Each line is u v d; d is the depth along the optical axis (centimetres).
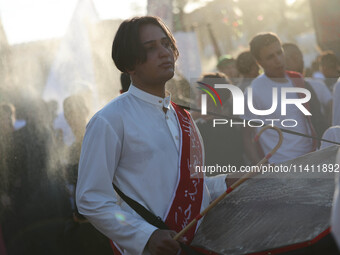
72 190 375
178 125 222
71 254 359
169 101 224
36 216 376
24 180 382
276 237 182
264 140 227
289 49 355
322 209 183
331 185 194
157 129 216
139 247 202
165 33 219
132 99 219
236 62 379
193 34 561
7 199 376
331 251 171
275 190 207
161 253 200
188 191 214
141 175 211
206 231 209
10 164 383
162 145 214
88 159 210
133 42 213
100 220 207
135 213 210
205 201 222
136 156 212
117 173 214
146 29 215
